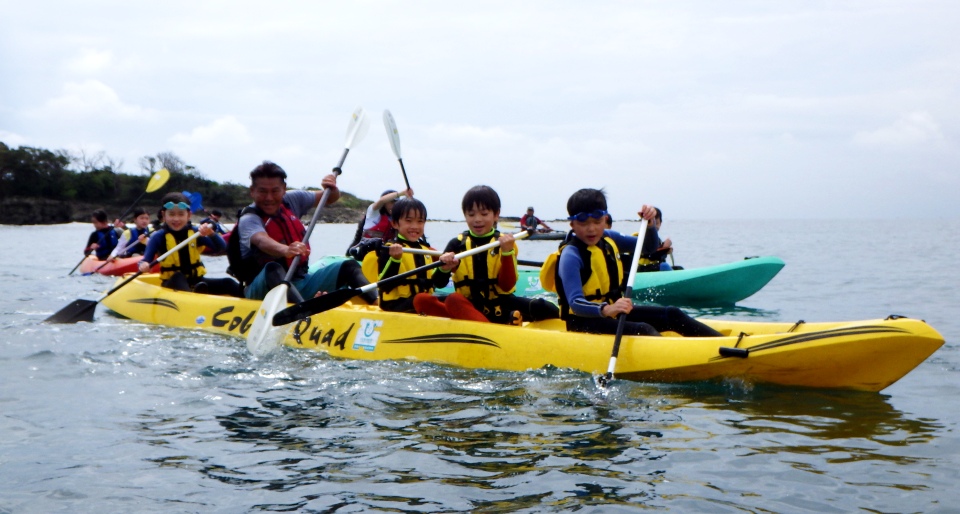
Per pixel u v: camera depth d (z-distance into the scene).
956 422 3.88
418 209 6.05
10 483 3.17
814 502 2.92
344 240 32.16
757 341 4.45
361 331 5.75
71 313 7.36
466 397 4.43
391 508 2.90
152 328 6.96
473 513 2.85
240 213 6.80
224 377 4.98
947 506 2.86
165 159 65.69
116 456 3.48
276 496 3.03
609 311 4.72
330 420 4.02
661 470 3.26
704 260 18.88
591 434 3.73
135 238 14.01
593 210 4.94
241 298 6.92
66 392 4.59
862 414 4.03
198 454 3.51
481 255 5.58
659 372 4.64
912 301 9.38
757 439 3.64
